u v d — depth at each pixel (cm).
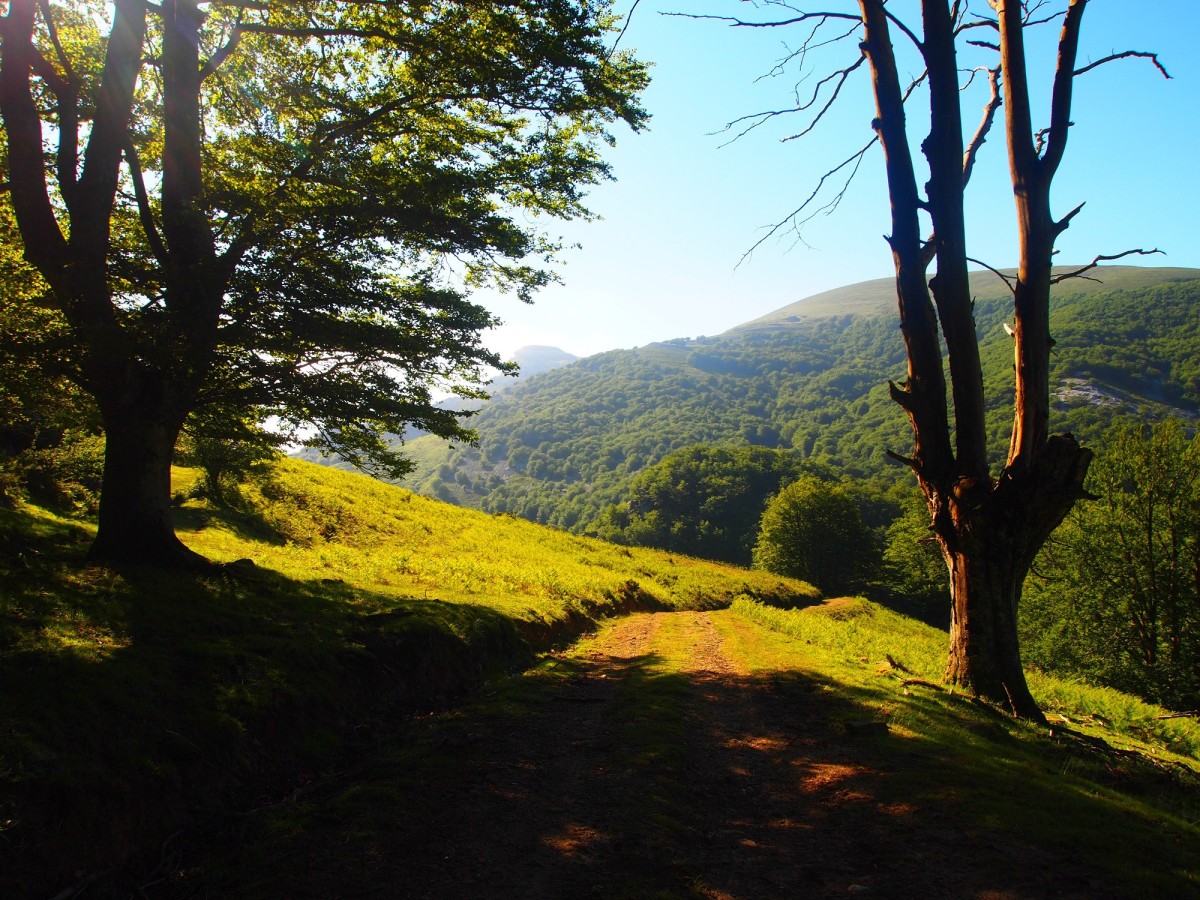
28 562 926
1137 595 2688
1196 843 571
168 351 947
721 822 593
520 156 1355
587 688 1132
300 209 1095
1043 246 1144
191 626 848
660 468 10919
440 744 767
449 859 505
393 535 2914
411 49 1235
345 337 1070
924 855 511
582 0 1227
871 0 1198
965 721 925
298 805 599
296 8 1268
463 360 1202
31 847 458
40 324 1059
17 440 1834
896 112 1202
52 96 1230
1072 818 578
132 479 1073
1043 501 1109
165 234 1141
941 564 5369
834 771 705
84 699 594
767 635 1903
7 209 1218
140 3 1091
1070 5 1133
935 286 1184
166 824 552
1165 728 1492
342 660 911
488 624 1341
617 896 455
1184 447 2697
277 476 2958
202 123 1309
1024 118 1164
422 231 1164
